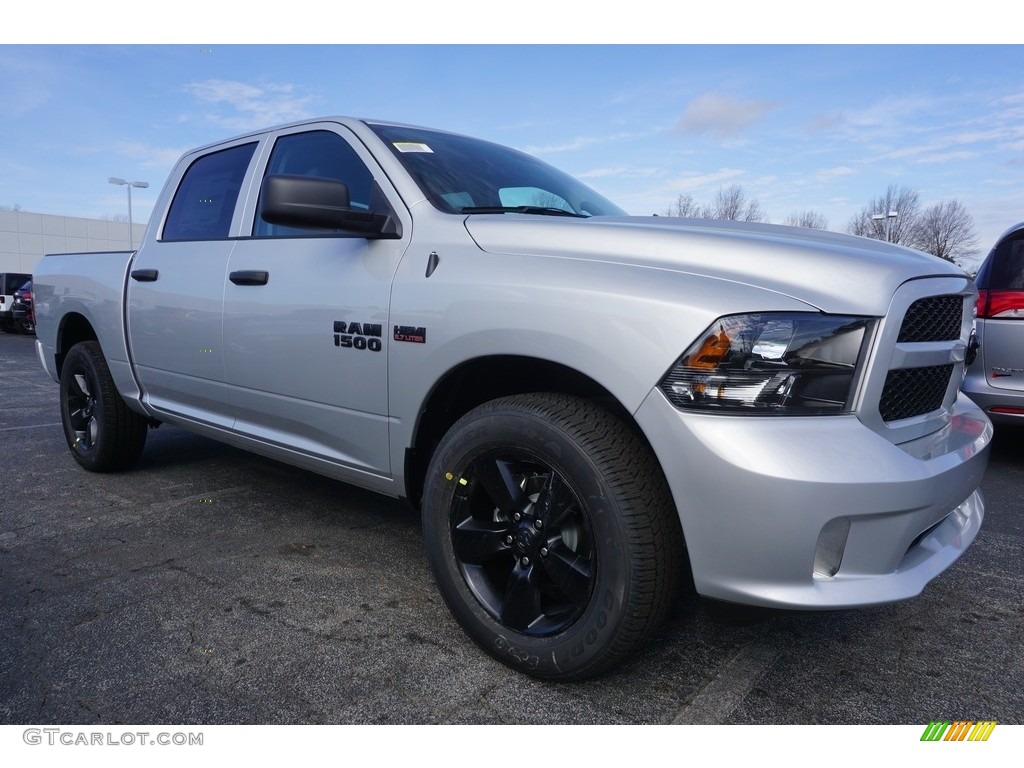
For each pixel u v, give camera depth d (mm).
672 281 1851
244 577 2760
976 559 3092
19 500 3703
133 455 4172
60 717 1881
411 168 2625
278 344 2797
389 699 1974
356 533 3260
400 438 2404
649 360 1780
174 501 3697
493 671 2115
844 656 2260
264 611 2477
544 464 1978
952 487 1922
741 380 1724
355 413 2549
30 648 2215
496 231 2256
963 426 2264
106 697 1968
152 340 3525
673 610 2551
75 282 4164
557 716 1912
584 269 1982
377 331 2402
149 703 1943
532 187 2941
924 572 1890
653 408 1777
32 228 36656
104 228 39438
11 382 9086
